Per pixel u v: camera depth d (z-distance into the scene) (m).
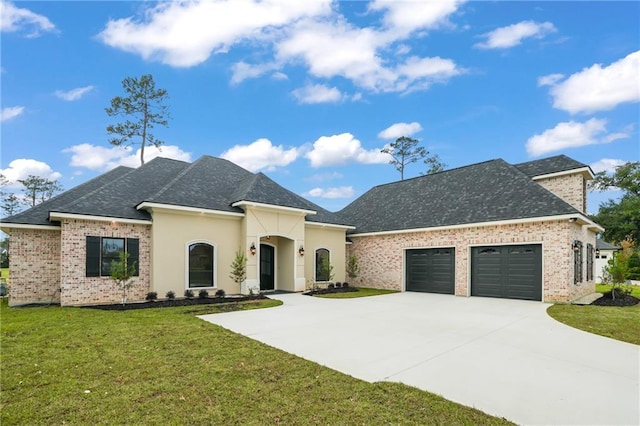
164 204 15.52
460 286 18.33
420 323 10.59
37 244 15.05
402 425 4.29
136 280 15.28
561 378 6.01
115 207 15.48
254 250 18.05
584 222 16.44
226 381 5.64
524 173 20.55
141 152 35.62
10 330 8.94
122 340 8.00
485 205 18.59
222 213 17.31
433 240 19.67
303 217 20.39
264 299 15.65
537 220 15.77
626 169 39.84
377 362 6.76
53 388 5.30
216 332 8.90
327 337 8.69
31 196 42.47
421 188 24.48
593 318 11.26
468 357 7.14
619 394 5.36
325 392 5.27
